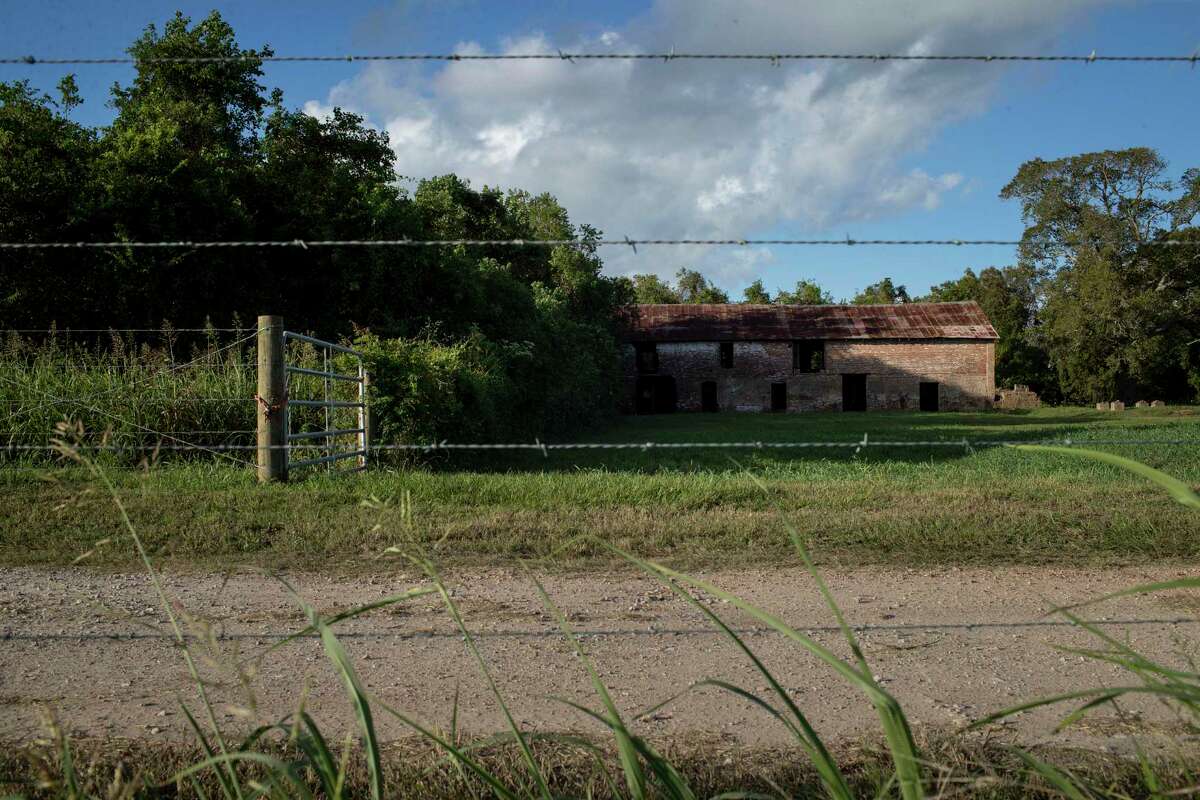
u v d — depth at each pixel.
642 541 6.07
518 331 21.67
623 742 1.52
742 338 50.78
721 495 7.77
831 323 52.12
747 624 4.21
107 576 5.22
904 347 50.59
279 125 23.61
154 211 16.09
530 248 36.62
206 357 11.76
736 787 2.46
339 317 18.69
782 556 5.73
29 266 16.00
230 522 6.47
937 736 2.78
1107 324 51.69
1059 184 53.66
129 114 20.84
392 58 4.80
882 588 4.93
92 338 16.55
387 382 11.77
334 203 18.88
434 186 35.00
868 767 2.49
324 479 8.63
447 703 3.18
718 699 3.22
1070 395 56.69
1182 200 48.94
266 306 17.95
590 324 37.47
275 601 4.67
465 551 5.88
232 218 17.25
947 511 6.90
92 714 3.06
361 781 2.49
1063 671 3.49
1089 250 53.69
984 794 2.30
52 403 10.13
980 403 50.38
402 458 11.44
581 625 4.21
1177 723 2.84
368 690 3.33
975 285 70.19
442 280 19.95
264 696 3.26
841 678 3.45
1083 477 9.77
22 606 4.53
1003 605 4.54
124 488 7.55
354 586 5.03
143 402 10.50
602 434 26.89
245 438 10.62
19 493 7.27
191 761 2.61
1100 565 5.44
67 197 16.16
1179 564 5.42
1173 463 11.65
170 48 22.00
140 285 16.20
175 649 3.81
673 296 94.19
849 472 11.55
